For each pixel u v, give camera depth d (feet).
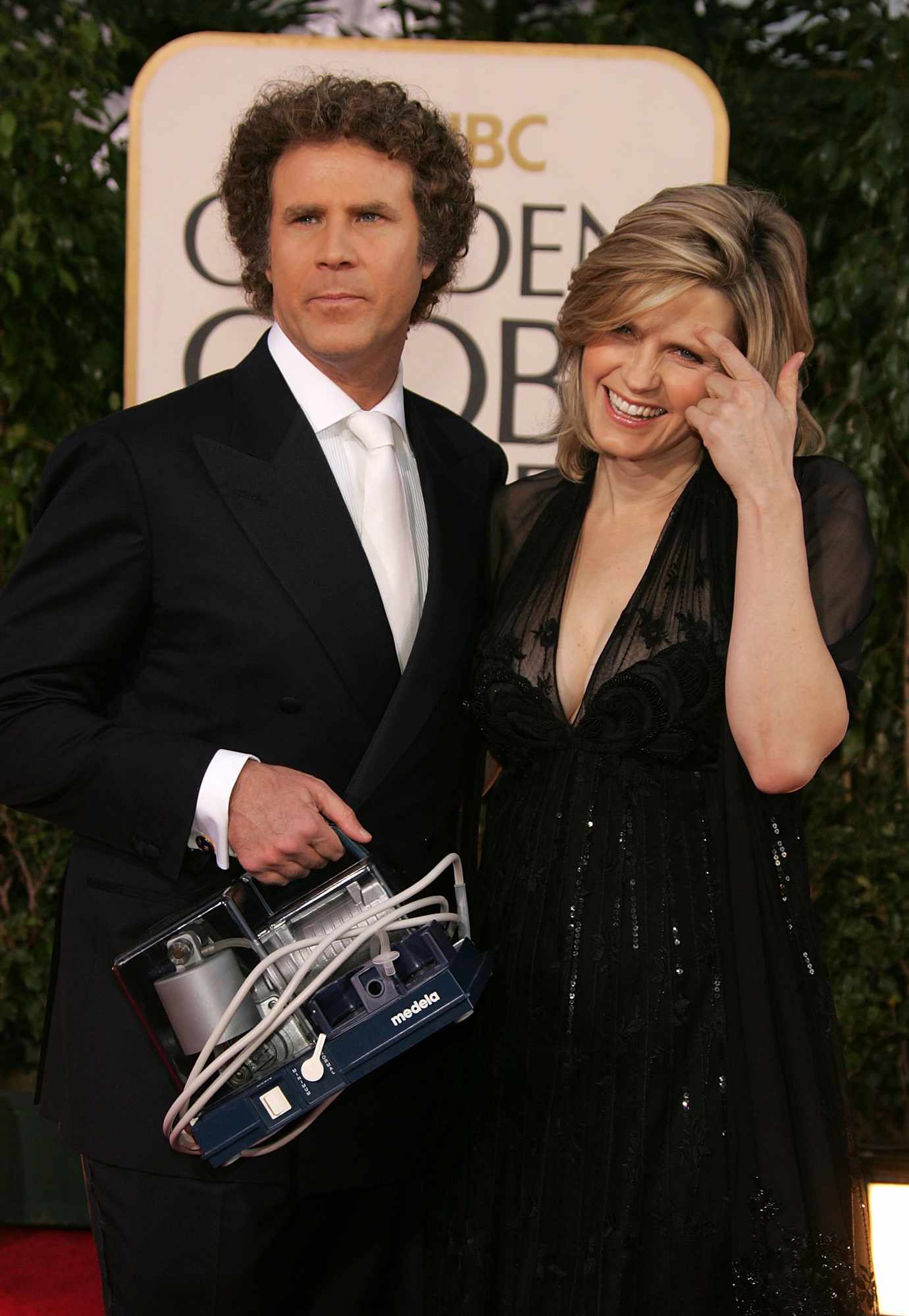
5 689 5.21
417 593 5.71
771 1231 4.91
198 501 5.30
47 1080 5.65
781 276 5.47
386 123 5.37
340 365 5.53
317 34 11.09
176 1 11.00
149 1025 4.90
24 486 10.49
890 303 10.09
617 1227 5.12
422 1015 4.71
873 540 5.57
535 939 5.37
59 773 5.08
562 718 5.56
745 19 10.76
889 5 10.48
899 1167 9.56
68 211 10.19
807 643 5.07
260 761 5.28
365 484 5.65
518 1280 5.32
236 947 4.88
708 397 5.47
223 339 9.25
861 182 10.02
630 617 5.49
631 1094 5.16
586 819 5.36
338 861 5.30
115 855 5.39
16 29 10.12
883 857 10.18
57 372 10.53
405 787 5.51
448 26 11.15
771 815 5.37
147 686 5.41
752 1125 5.01
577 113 9.13
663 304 5.31
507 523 6.23
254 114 5.56
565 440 6.08
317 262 5.33
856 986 10.14
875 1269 7.27
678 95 9.10
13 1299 8.43
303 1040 4.80
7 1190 9.45
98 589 5.25
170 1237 5.16
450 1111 5.71
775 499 5.16
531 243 9.22
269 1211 5.23
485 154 9.16
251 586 5.29
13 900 10.52
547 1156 5.27
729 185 5.58
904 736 10.77
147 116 9.12
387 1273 6.01
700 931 5.23
